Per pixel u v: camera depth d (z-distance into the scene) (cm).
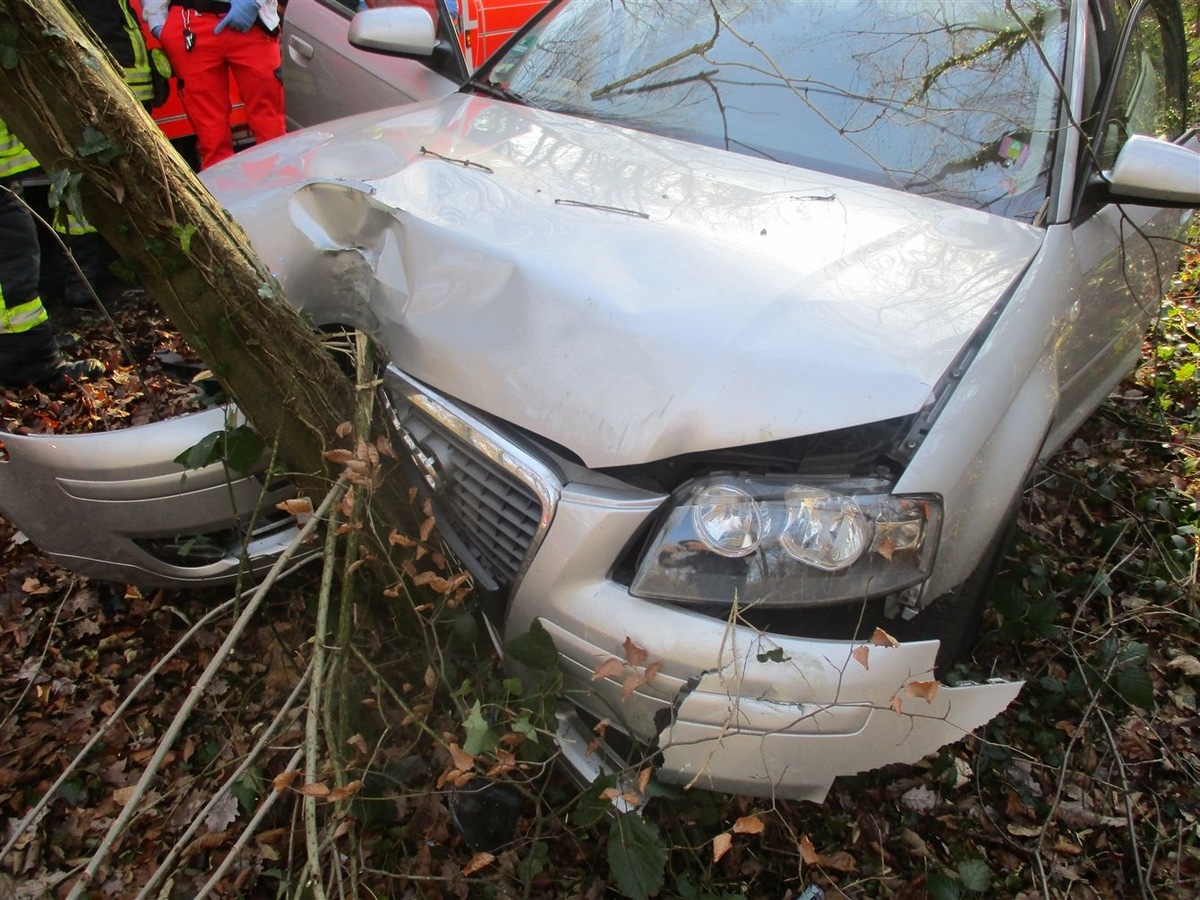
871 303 188
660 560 168
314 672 168
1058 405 255
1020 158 238
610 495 171
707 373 170
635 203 216
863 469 171
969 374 184
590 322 180
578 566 171
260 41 419
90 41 154
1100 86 259
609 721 176
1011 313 200
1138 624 274
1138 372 400
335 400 198
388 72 361
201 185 173
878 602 179
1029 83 246
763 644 165
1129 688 231
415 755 206
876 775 224
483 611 192
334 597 221
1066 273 223
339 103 391
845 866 198
